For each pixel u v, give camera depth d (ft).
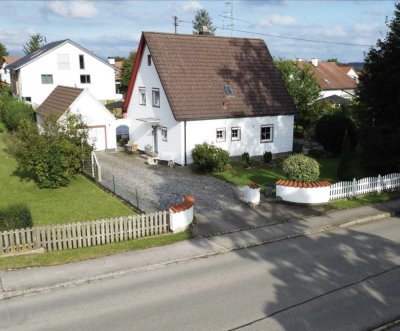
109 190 77.25
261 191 77.05
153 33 102.63
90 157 86.69
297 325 36.68
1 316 37.60
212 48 108.27
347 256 51.37
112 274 45.80
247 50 113.09
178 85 98.53
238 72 108.17
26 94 181.68
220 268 47.65
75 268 46.62
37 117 133.18
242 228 59.82
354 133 108.17
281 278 45.32
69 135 81.61
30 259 48.01
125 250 51.62
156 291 42.27
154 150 109.50
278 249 53.31
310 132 135.54
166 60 100.22
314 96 139.54
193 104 97.86
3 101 153.38
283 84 112.78
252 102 105.91
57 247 51.90
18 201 71.20
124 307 39.19
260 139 107.86
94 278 44.83
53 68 184.55
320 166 99.76
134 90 114.73
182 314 38.09
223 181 85.35
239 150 105.40
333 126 108.68
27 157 77.00
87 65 190.90
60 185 79.92
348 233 59.47
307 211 67.46
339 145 108.88
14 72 199.72
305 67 145.89
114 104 160.66
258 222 62.28
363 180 76.59
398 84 84.89
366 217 65.46
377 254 52.08
